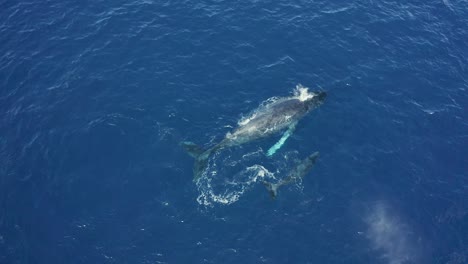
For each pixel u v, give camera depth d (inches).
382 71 1749.5
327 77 1701.5
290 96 1609.3
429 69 1784.0
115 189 1343.5
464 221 1353.3
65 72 1668.3
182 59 1723.7
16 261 1187.9
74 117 1523.1
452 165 1488.7
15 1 1947.6
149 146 1446.9
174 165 1396.4
